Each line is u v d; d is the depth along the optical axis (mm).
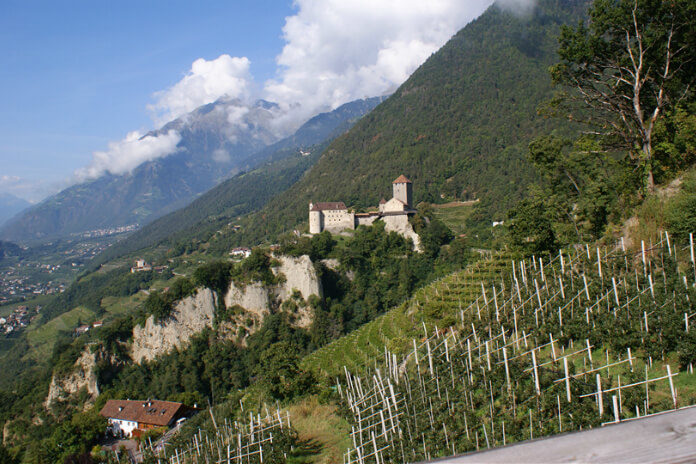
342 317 122750
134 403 76938
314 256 130250
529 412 21672
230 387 108000
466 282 54531
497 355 27750
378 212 160500
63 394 102375
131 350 110438
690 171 34781
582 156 47375
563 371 23844
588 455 3184
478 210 175000
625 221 37656
